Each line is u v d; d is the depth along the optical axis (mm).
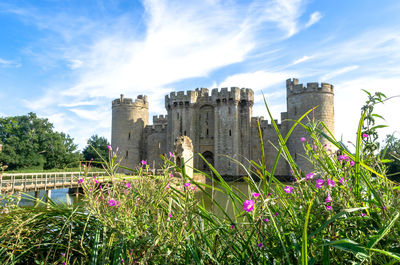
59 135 61750
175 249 2014
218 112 45906
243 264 2062
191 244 2119
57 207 2678
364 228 1853
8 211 2682
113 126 51875
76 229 2486
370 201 1833
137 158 50969
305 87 39781
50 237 2467
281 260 1929
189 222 2150
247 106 45812
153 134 52344
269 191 2219
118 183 2420
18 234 2211
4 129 57625
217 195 11789
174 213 2461
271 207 2260
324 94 39156
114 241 2234
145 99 53812
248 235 2234
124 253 2074
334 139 2031
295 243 1738
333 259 1815
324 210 1830
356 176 1924
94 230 2402
